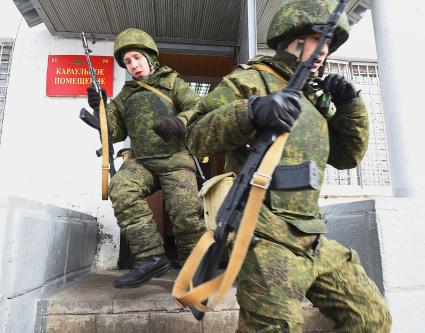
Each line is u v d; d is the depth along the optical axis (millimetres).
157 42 3998
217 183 1265
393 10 2506
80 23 3582
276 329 1055
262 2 3273
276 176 1079
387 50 2488
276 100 1019
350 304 1266
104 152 2303
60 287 2355
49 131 3605
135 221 2158
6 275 1614
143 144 2361
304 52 1312
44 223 2062
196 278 1139
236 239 983
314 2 1314
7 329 1613
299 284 1121
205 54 4113
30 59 3723
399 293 1812
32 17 3518
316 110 1368
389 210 1878
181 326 1967
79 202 3502
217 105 1276
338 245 1383
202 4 3322
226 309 1995
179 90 2428
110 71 3779
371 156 4090
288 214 1209
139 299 2012
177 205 2279
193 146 1284
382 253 1828
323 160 1320
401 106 2377
